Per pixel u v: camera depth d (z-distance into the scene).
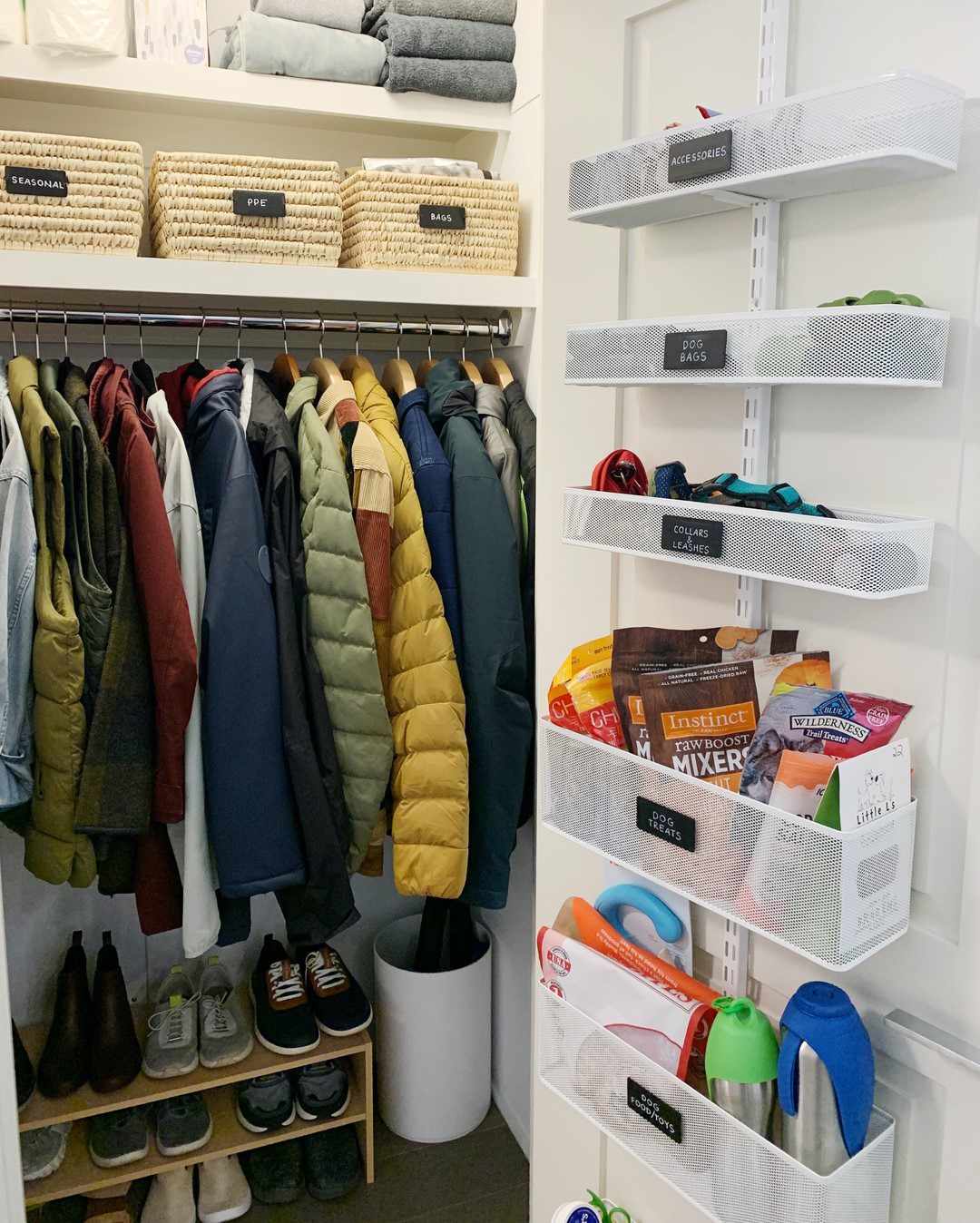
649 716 1.09
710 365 1.00
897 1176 1.07
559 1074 1.29
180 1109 1.99
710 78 1.15
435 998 2.12
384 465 1.72
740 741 1.08
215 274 1.67
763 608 1.18
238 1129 2.02
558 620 1.49
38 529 1.56
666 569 1.30
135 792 1.61
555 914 1.54
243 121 1.97
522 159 1.92
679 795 1.07
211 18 1.99
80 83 1.65
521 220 1.94
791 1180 1.00
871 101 0.86
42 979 2.11
